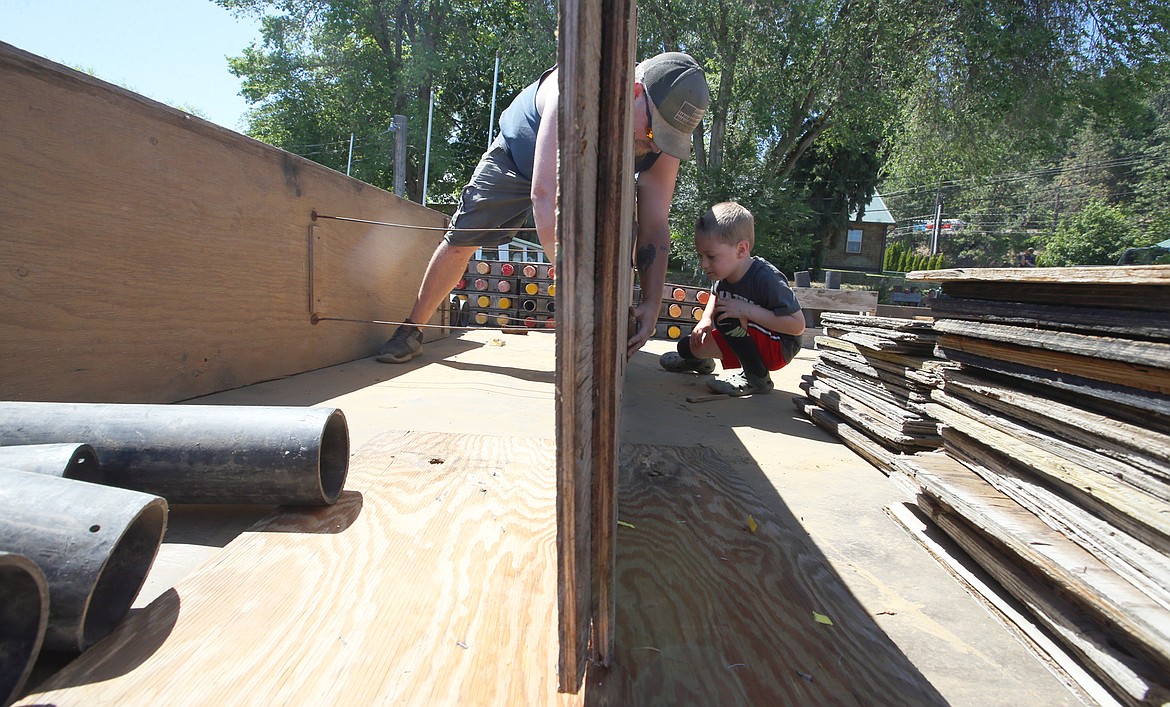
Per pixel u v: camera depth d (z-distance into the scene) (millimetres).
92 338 1906
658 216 2623
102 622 925
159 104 2109
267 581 1085
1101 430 1007
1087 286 1089
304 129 27453
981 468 1356
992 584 1201
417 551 1219
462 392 2873
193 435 1324
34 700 773
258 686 824
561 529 696
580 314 666
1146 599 875
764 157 23500
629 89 888
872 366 2156
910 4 17188
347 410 2393
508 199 3357
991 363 1342
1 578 764
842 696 882
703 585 1179
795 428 2580
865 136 21344
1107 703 878
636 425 2498
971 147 18719
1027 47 16500
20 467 1090
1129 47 16688
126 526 896
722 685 888
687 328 6094
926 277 1559
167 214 2176
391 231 4109
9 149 1627
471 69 27922
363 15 25172
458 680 854
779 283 3291
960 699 905
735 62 19047
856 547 1419
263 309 2775
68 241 1810
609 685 871
